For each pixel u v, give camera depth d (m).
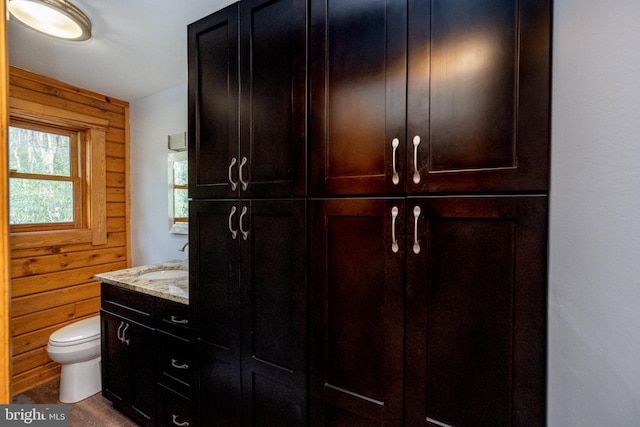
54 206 2.44
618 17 0.54
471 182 0.83
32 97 2.22
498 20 0.79
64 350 2.02
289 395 1.17
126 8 1.49
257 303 1.24
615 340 0.53
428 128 0.89
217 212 1.36
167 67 2.13
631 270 0.51
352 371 1.04
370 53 0.98
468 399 0.85
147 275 2.19
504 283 0.79
